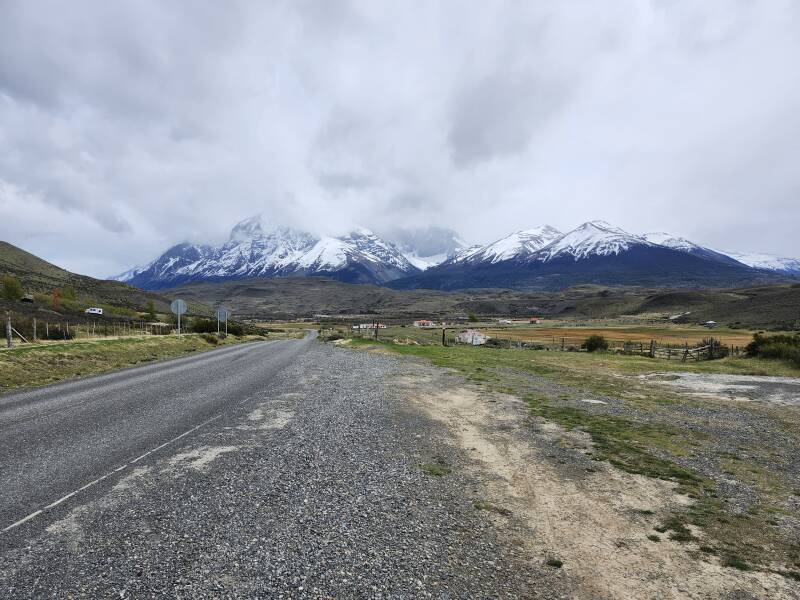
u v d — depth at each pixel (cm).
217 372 2473
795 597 525
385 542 630
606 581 551
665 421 1425
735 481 911
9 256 17625
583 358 3656
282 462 953
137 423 1240
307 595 503
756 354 3117
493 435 1225
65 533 618
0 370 1958
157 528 643
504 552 614
